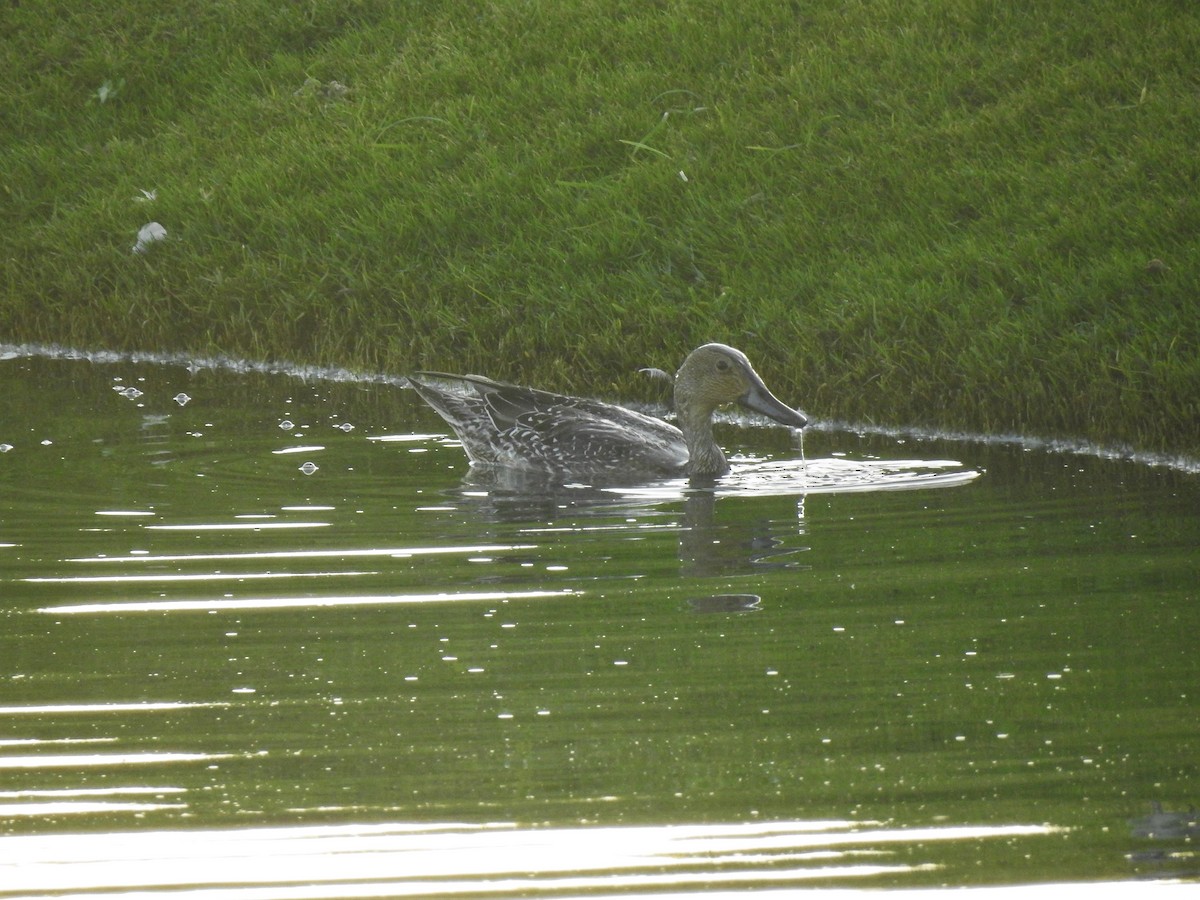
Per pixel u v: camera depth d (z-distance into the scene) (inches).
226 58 1007.6
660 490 485.1
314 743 266.5
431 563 388.2
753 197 745.6
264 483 490.9
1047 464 515.8
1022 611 337.4
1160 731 265.6
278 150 899.4
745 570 378.9
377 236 791.1
